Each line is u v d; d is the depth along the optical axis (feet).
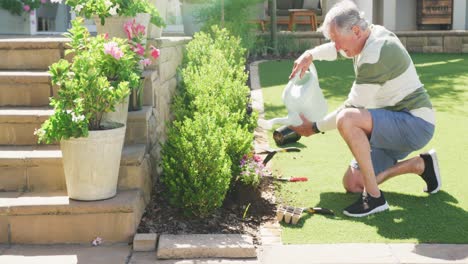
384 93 14.52
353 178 15.43
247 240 12.46
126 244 12.78
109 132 12.66
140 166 13.89
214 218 13.82
